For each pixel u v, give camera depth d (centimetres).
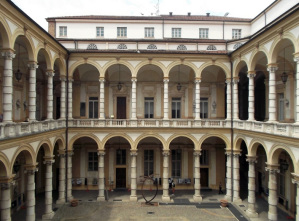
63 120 2536
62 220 2164
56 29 3284
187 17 3466
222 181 3062
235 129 2570
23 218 2178
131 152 2614
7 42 1546
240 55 2492
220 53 2644
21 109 2486
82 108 3061
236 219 2198
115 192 2927
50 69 2244
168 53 2611
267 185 2700
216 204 2553
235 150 2598
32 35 1869
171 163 3092
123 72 3062
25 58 2367
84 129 2600
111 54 2627
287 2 2553
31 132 1816
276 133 1880
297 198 1642
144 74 3069
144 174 3075
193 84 3073
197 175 2648
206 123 2638
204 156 3123
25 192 2527
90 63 2633
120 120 2609
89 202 2600
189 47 3108
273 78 1991
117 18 3288
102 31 3297
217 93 3089
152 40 3062
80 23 3284
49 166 2217
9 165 1535
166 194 2645
